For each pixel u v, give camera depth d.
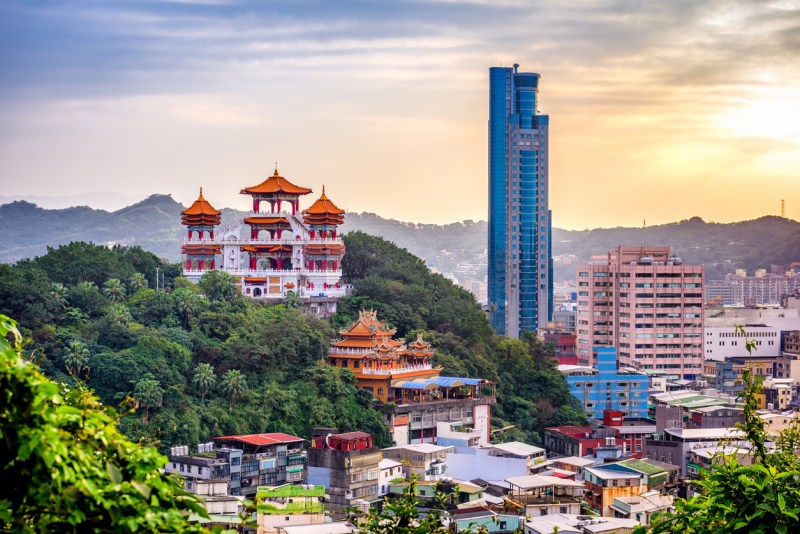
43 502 40.72
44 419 41.09
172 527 43.28
